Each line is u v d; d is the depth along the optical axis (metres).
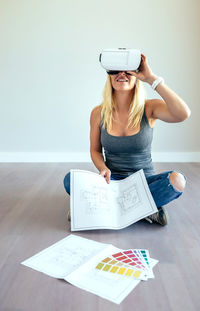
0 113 3.00
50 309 0.82
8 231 1.35
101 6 2.76
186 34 2.79
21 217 1.52
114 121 1.48
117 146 1.46
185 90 2.90
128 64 1.21
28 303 0.85
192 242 1.24
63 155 3.06
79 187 1.35
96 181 1.39
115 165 1.53
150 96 2.92
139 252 1.12
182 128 2.99
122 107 1.46
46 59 2.87
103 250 1.15
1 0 2.76
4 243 1.23
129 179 1.42
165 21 2.77
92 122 1.61
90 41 2.83
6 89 2.95
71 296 0.88
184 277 0.98
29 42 2.84
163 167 2.77
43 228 1.38
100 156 1.61
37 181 2.26
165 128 2.99
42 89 2.94
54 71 2.90
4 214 1.56
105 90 1.47
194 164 2.91
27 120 3.01
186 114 1.23
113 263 1.05
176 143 3.03
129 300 0.86
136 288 0.92
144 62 1.23
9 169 2.71
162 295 0.88
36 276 0.98
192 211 1.61
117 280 0.95
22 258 1.10
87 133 3.01
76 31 2.81
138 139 1.43
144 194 1.33
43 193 1.95
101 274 0.99
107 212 1.34
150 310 0.82
